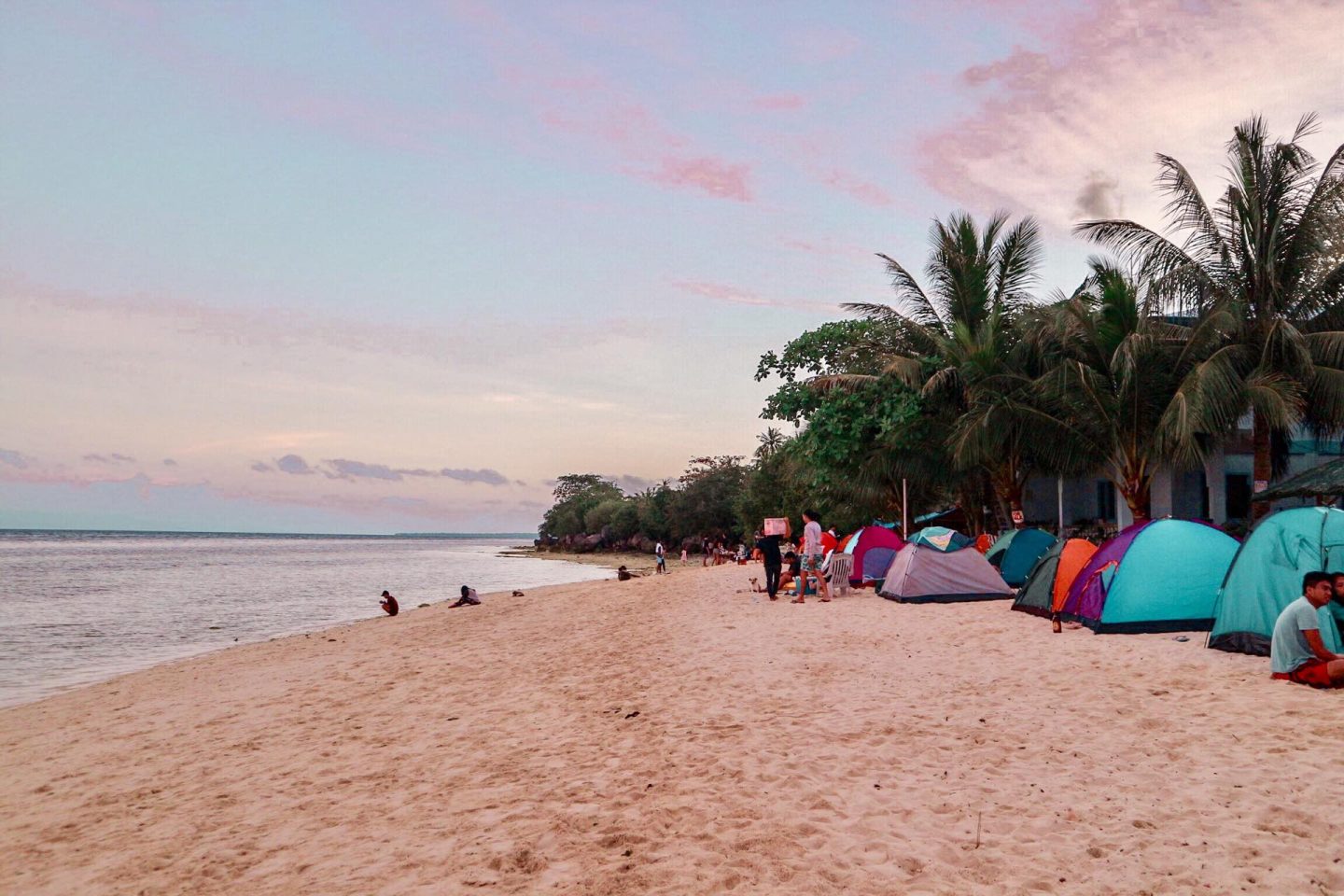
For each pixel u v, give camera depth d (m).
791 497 43.41
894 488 27.53
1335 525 9.11
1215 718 6.97
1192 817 4.99
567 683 10.49
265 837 5.71
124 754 8.82
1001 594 16.05
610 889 4.44
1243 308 18.73
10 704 13.70
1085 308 21.09
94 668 17.69
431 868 4.91
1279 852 4.44
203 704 11.56
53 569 67.12
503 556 119.75
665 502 95.75
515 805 5.93
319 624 26.55
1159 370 19.78
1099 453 21.06
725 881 4.46
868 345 26.39
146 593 42.00
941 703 8.08
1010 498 23.28
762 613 16.03
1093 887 4.21
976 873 4.44
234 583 50.47
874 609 15.53
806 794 5.73
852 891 4.29
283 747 8.39
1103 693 8.05
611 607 21.08
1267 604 9.41
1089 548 12.87
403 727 8.77
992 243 25.66
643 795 5.93
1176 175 19.25
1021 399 21.72
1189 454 18.52
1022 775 5.92
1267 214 18.45
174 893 4.86
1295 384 17.28
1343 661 7.58
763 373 28.08
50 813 6.85
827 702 8.37
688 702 8.80
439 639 16.91
